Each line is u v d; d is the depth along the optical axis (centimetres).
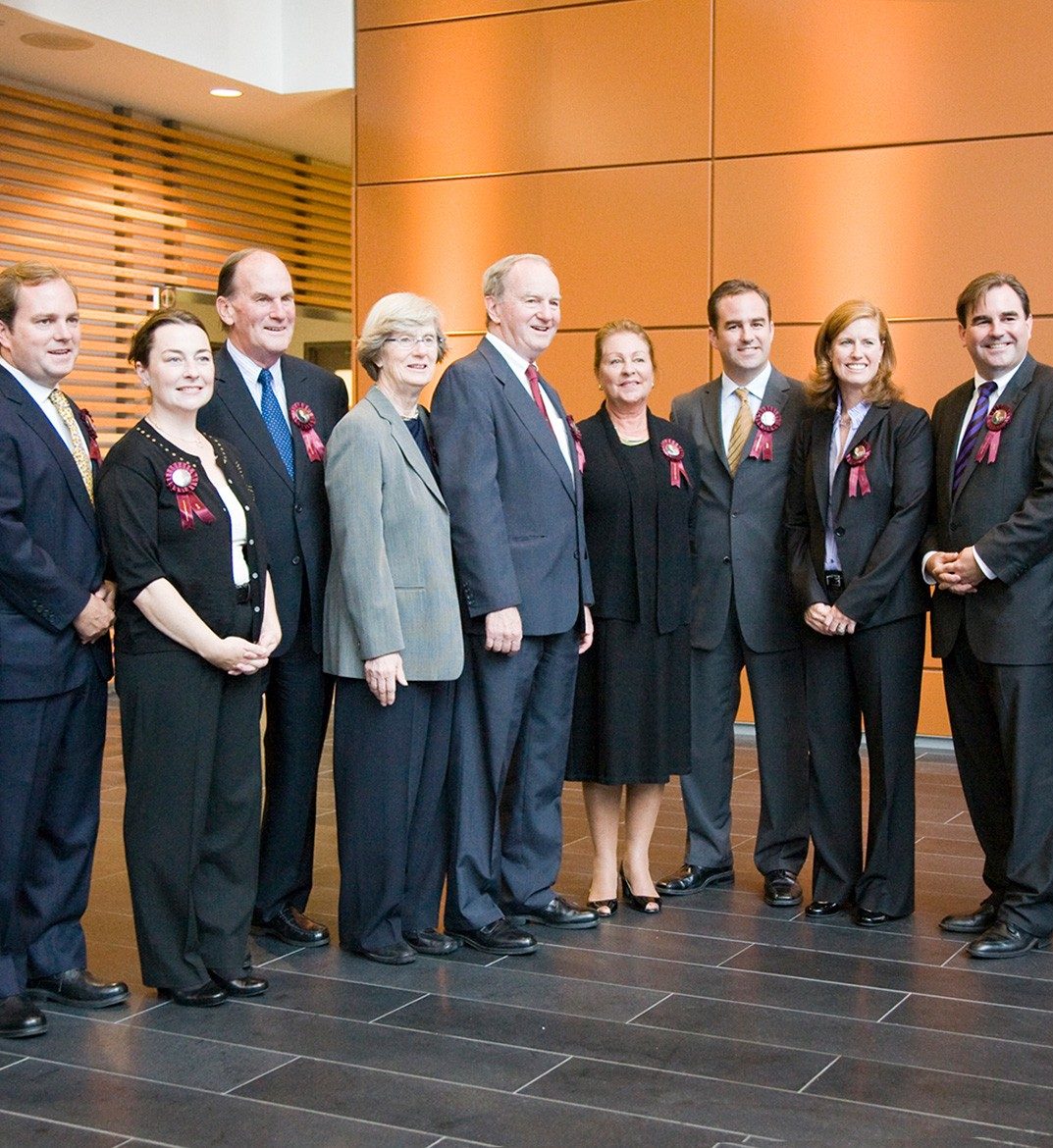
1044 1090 289
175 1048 312
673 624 409
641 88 724
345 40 788
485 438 376
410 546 363
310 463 379
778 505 431
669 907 424
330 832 520
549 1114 278
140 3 724
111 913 417
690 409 450
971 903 426
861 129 686
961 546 385
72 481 328
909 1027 324
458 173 766
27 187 792
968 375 677
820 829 416
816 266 699
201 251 910
